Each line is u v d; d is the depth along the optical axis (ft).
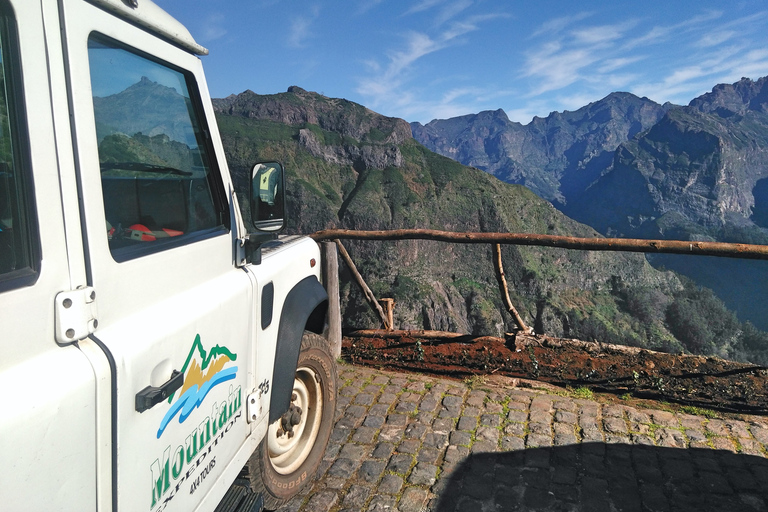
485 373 15.48
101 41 4.50
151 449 4.71
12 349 3.36
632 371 15.03
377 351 17.25
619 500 9.45
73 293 3.84
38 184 3.63
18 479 3.27
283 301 8.39
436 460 10.71
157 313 4.93
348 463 10.59
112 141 4.66
